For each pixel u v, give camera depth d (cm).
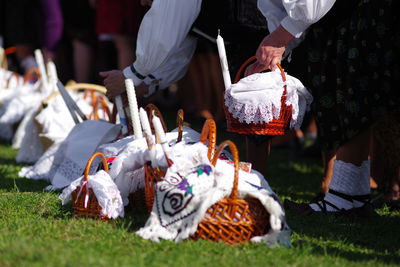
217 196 655
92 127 1070
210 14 934
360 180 881
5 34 2316
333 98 873
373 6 816
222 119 1906
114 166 788
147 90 1040
